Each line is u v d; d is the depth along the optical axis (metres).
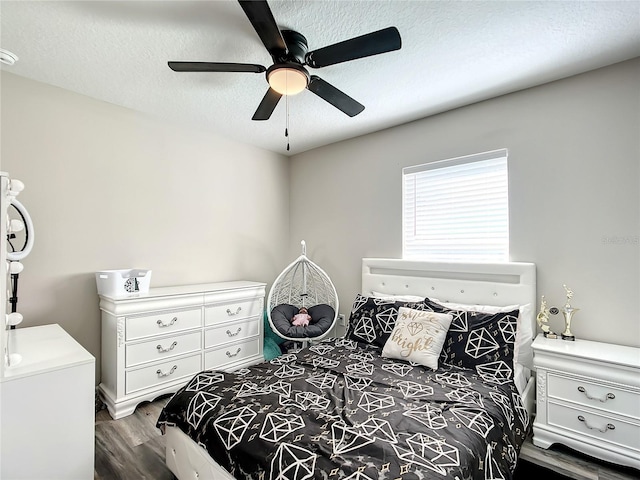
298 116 2.95
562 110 2.28
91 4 1.58
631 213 2.03
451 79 2.29
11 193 1.52
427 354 2.09
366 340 2.54
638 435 1.69
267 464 1.18
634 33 1.79
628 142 2.04
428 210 2.97
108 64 2.12
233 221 3.60
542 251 2.34
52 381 1.54
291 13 1.64
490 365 2.01
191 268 3.24
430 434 1.31
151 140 2.95
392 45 1.51
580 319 2.19
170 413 1.67
